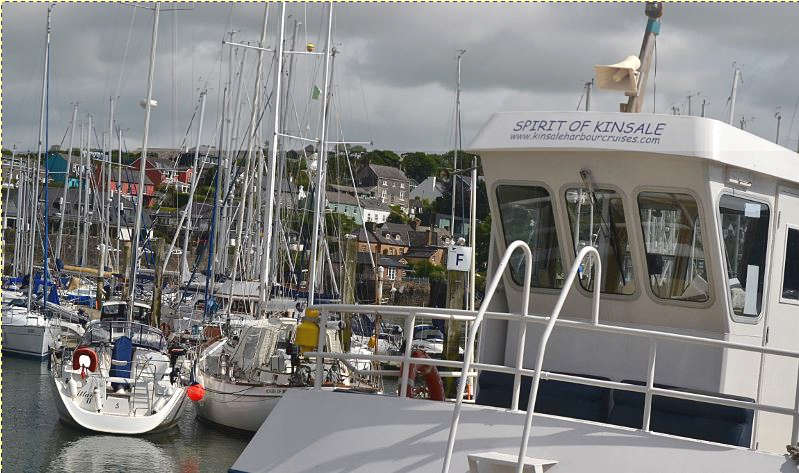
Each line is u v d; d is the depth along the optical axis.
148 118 44.09
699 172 8.15
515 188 9.09
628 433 7.33
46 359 45.81
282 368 30.92
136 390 30.64
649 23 9.30
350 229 89.81
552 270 9.09
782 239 9.24
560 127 8.57
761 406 7.25
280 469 8.40
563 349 9.09
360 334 40.19
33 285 58.66
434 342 38.09
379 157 169.12
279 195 46.19
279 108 42.03
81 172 77.06
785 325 9.41
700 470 7.13
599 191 8.65
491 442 7.64
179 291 58.19
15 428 29.91
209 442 29.73
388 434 8.02
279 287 47.69
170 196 89.31
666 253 8.53
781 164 8.94
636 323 8.81
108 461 27.05
